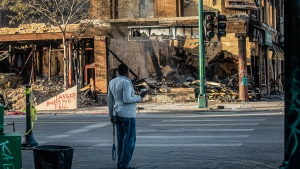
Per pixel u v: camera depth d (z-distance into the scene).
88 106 30.31
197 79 35.41
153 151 11.48
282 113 21.61
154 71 34.69
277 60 42.25
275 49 40.81
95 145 12.69
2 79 31.78
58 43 35.06
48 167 7.29
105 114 24.55
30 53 35.19
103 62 32.22
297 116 6.27
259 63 35.91
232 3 31.53
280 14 44.06
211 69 36.22
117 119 9.13
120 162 9.10
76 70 34.41
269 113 21.77
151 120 18.91
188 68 35.69
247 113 22.11
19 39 33.28
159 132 14.99
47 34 32.84
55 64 38.19
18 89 31.22
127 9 32.31
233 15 30.58
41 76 38.22
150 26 31.73
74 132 15.63
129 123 9.07
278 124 16.34
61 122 18.92
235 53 36.41
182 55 35.53
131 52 33.97
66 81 30.45
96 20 32.22
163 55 34.88
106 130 16.05
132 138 9.12
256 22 32.81
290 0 6.24
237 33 30.66
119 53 33.94
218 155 10.83
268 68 38.34
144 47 34.53
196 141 12.95
